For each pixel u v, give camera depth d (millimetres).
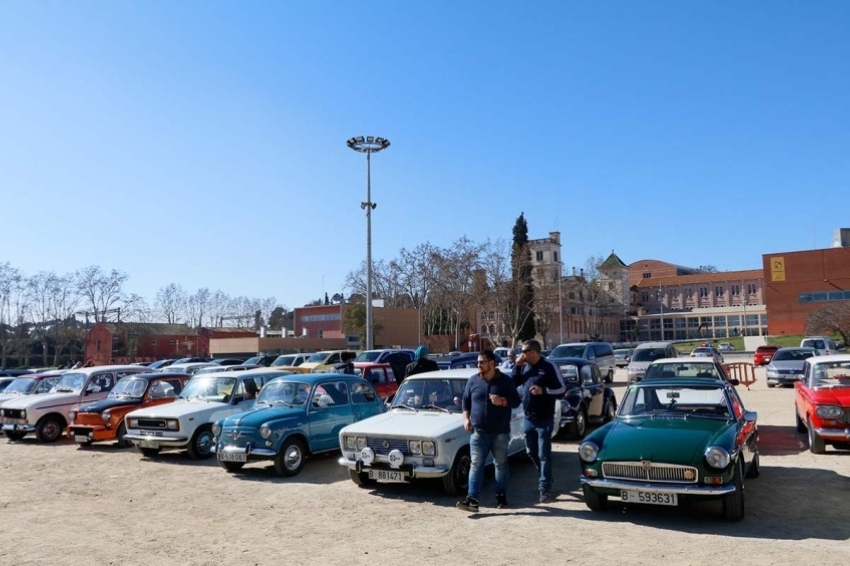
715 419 8172
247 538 7430
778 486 8953
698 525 7219
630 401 8883
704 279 127000
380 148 34719
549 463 8703
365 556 6559
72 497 10031
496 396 8227
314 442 11461
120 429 15078
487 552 6508
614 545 6555
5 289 70250
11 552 7133
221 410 13641
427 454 8859
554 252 95562
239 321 115375
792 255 78500
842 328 61375
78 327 75688
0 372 35594
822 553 6156
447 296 68312
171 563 6598
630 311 132125
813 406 11141
